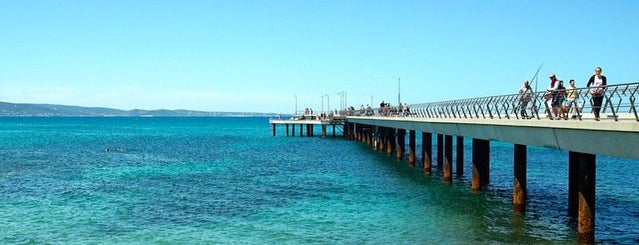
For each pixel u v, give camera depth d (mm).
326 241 20859
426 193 31250
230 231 22438
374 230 22531
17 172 41750
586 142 17750
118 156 57844
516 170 25094
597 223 23688
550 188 33875
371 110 66438
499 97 24406
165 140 91812
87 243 20578
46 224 23500
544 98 20406
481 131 27578
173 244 20484
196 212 26156
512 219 24219
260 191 32438
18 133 116000
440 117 34375
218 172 42469
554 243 20312
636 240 20875
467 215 25156
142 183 35875
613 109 15977
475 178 31469
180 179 38031
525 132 22344
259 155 58781
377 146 65625
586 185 18812
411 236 21531
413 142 46438
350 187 33969
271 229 22750
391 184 35094
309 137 96188
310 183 35875
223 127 173625
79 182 36219
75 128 153625
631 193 32250
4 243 20516
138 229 22750
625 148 15562
